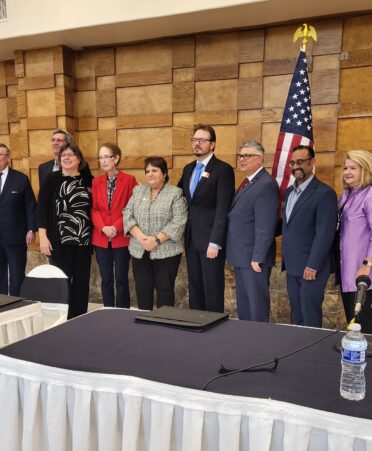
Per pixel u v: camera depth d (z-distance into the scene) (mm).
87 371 1153
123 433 1099
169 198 2754
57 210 3008
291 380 1100
